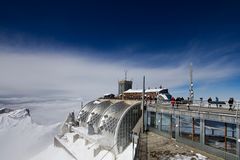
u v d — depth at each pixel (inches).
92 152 1796.3
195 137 997.8
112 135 1667.1
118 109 1798.7
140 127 1550.2
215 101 1266.0
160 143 1096.2
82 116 2518.5
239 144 771.4
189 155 896.3
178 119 1127.0
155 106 1378.0
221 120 855.7
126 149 1568.7
